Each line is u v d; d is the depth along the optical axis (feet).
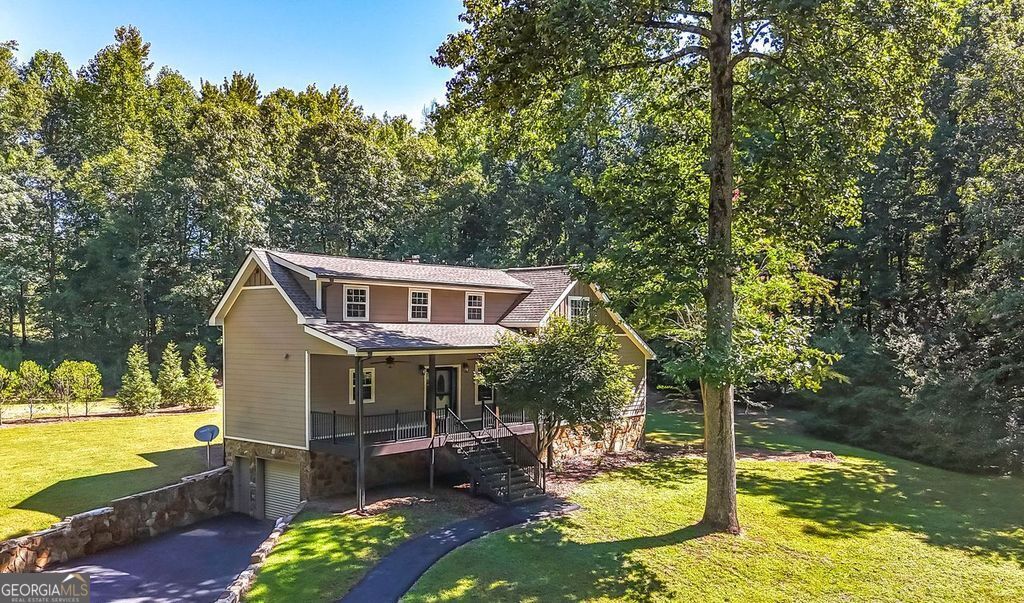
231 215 137.59
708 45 48.67
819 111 43.50
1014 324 65.41
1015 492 57.88
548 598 34.42
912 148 97.35
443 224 163.43
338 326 56.65
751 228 51.06
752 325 46.52
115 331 139.44
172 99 184.24
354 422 59.57
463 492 57.31
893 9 37.99
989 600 34.83
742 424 99.04
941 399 67.56
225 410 62.75
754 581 37.06
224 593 38.22
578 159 137.39
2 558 42.55
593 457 73.15
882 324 106.42
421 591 35.06
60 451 69.51
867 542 43.80
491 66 44.27
